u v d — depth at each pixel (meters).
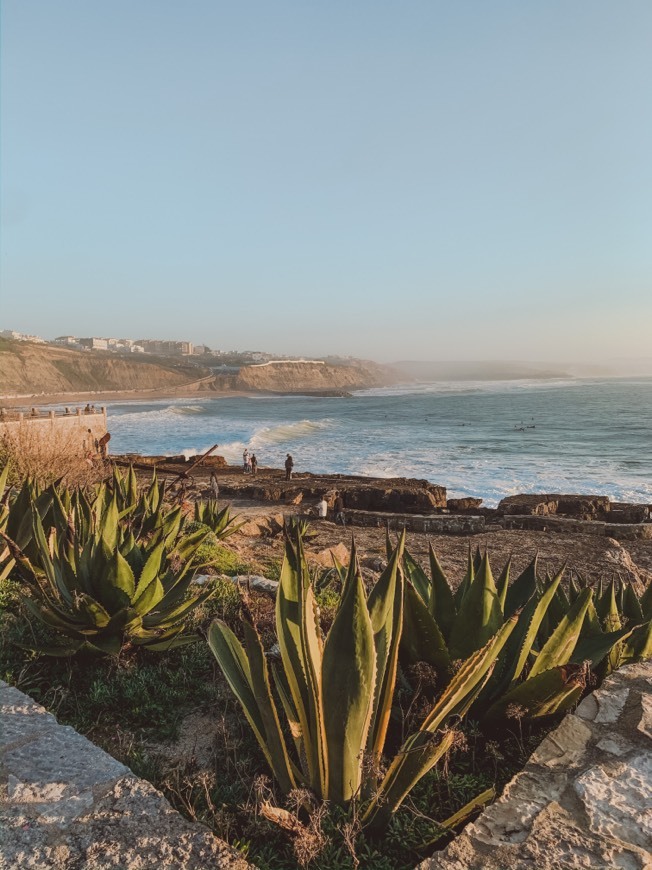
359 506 21.42
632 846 2.09
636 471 33.47
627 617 4.36
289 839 2.38
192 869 2.08
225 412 103.12
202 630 4.47
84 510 5.40
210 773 2.92
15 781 2.55
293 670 2.69
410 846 2.36
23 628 4.34
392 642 2.75
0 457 12.35
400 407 111.75
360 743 2.46
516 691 3.01
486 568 3.30
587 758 2.61
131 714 3.54
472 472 33.31
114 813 2.37
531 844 2.11
